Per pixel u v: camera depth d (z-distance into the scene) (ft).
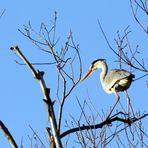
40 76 39.99
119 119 44.52
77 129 41.39
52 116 39.47
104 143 40.40
